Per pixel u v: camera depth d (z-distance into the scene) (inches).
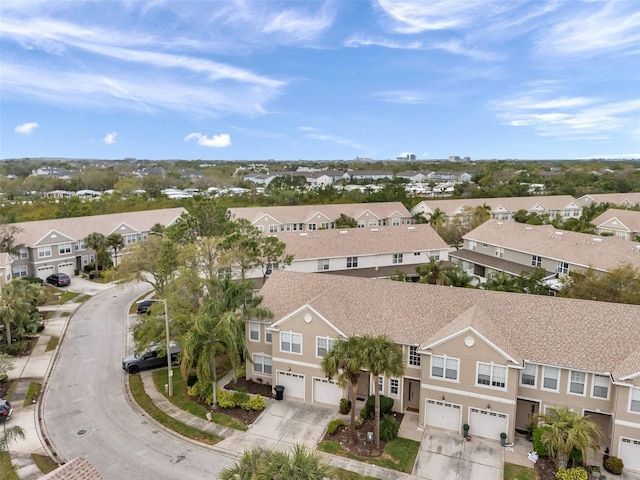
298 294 1320.1
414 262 2233.0
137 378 1343.5
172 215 3112.7
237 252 1611.7
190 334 1155.3
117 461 967.6
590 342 1009.5
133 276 1841.8
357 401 1178.6
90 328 1744.6
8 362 1246.3
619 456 932.6
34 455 984.9
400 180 7224.4
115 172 7258.9
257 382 1302.9
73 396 1242.0
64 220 2596.0
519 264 2197.3
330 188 4842.5
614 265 1766.7
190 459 975.6
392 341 1076.5
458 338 1016.2
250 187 6451.8
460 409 1041.5
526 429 1058.7
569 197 3927.2
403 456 971.9
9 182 5669.3
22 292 1578.5
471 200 3742.6
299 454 737.0
